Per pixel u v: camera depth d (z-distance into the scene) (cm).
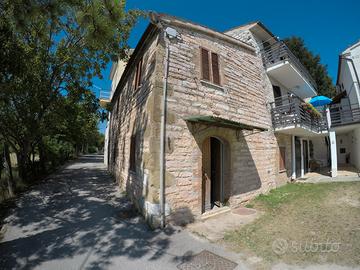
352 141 1574
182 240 466
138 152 670
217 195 747
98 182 1140
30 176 1137
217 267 360
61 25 808
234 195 722
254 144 852
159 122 553
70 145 2650
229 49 804
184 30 657
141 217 595
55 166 1797
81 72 1030
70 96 1087
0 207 675
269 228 526
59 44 950
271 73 1091
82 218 593
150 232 503
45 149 1549
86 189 960
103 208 680
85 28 361
